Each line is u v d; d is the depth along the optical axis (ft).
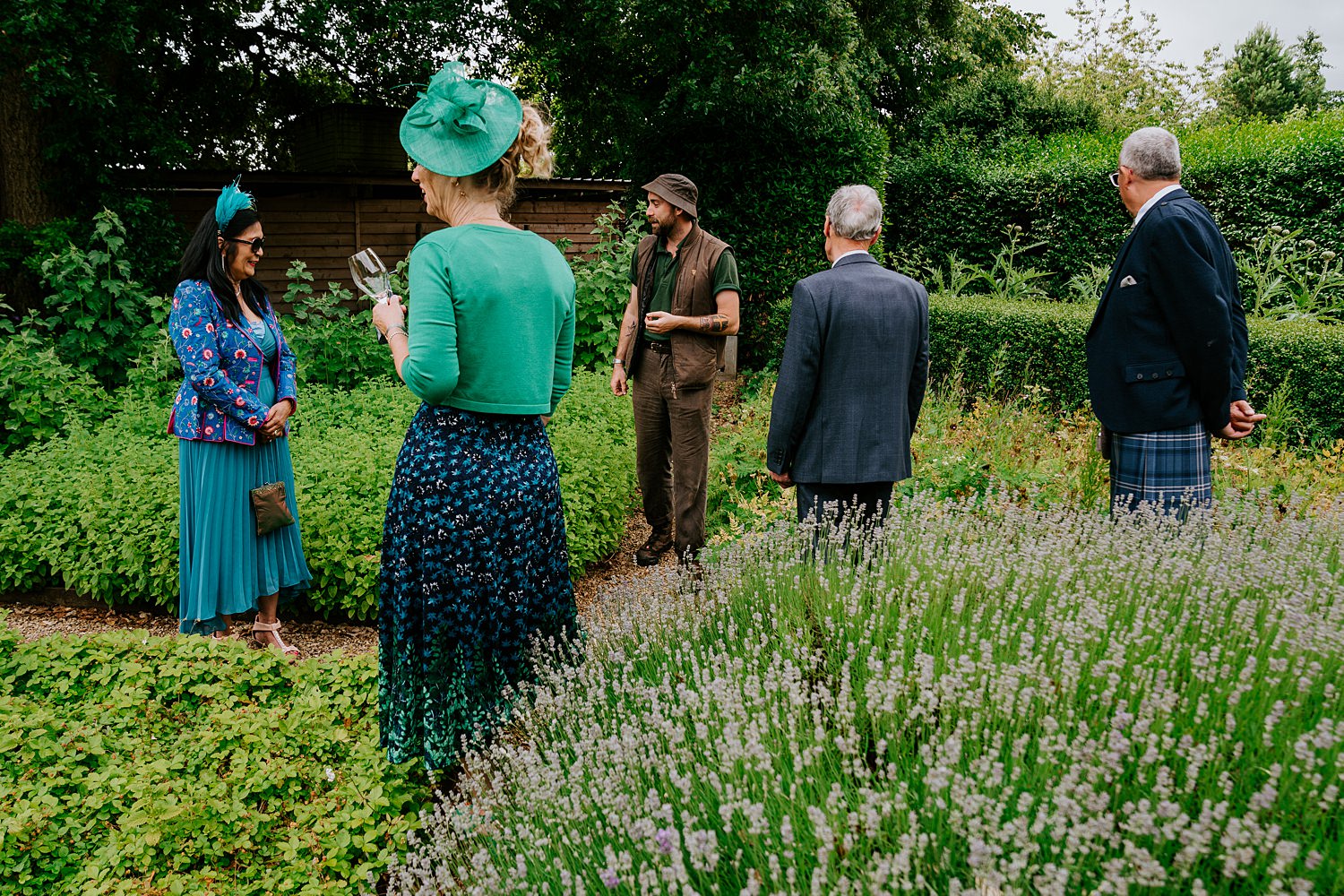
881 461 10.91
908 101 71.67
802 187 39.50
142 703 10.11
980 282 43.01
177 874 7.73
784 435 11.07
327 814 8.29
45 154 29.78
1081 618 7.58
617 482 17.97
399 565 8.34
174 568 14.64
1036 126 58.95
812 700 6.77
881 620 8.03
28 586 15.81
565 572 9.34
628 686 8.15
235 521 12.36
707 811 6.29
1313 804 5.32
